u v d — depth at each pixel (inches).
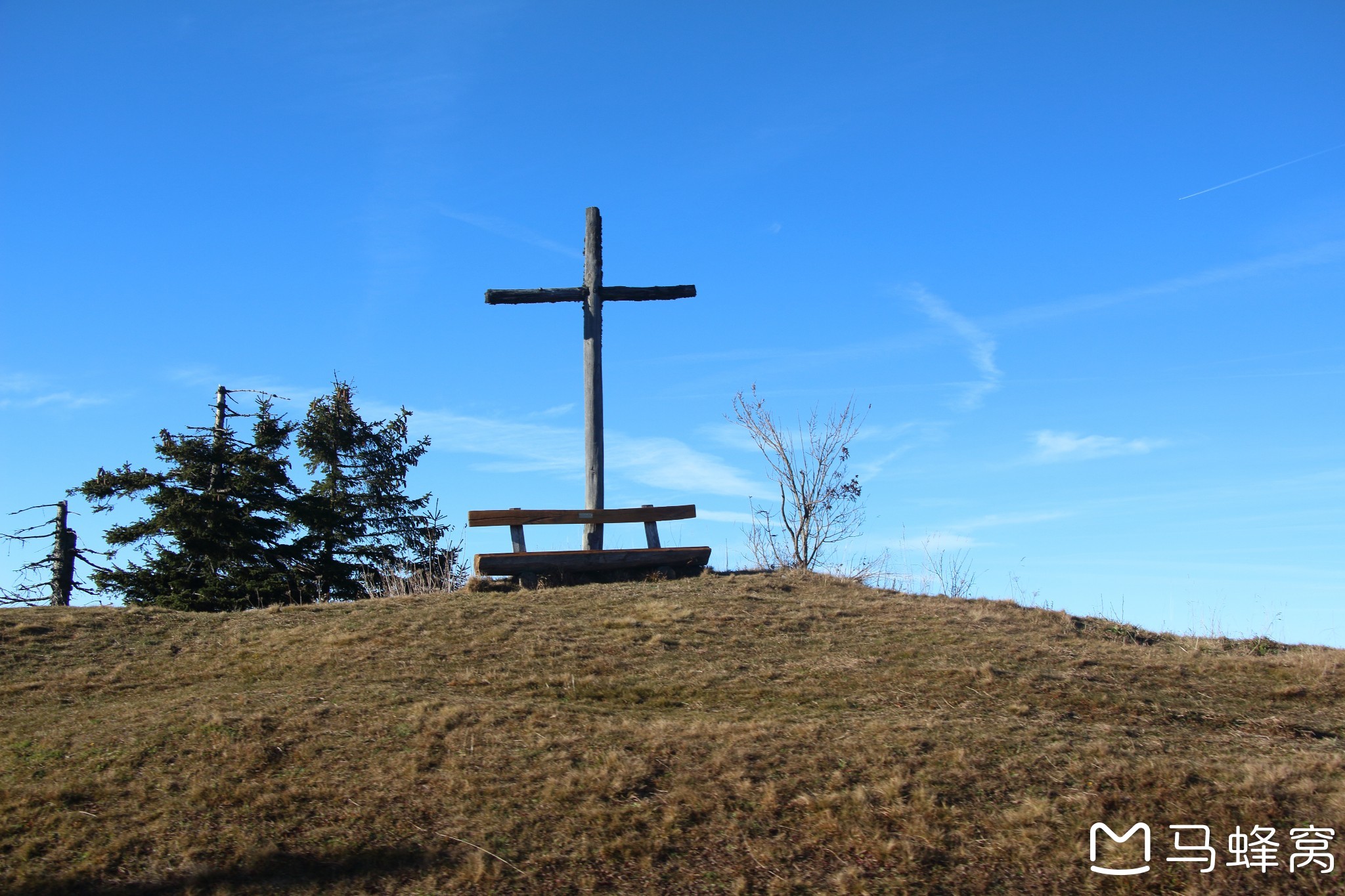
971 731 302.5
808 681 353.4
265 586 879.7
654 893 231.5
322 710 316.8
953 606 466.9
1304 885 233.9
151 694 353.1
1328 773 278.1
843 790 267.4
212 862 238.7
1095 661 381.7
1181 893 232.2
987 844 247.6
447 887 232.4
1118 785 270.4
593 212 563.2
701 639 402.0
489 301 551.8
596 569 510.9
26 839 246.5
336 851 243.3
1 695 352.2
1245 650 422.3
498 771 277.0
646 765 278.5
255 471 949.2
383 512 1162.6
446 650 386.9
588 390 552.1
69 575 844.0
